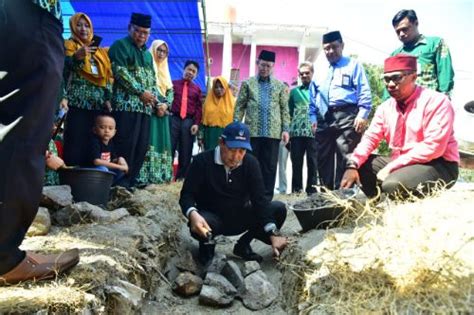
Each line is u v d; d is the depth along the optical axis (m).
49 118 1.65
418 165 3.25
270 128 5.09
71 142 4.13
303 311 2.34
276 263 3.37
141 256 2.76
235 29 15.88
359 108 4.73
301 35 15.86
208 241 3.20
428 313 1.93
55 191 3.15
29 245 2.51
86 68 4.11
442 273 2.12
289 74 16.22
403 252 2.40
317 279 2.51
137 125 4.41
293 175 5.74
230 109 6.46
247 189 3.37
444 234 2.55
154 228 3.36
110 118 4.13
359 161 3.59
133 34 4.52
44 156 1.69
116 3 6.28
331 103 4.85
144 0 6.12
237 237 4.18
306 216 3.35
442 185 3.31
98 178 3.45
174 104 6.11
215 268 3.10
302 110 5.63
